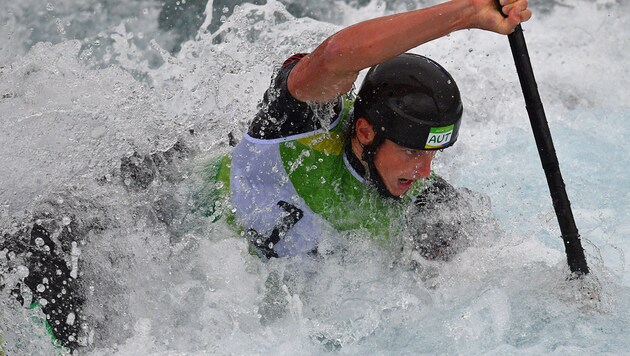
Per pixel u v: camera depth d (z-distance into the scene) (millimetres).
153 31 23578
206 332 12977
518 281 13383
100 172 14094
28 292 12828
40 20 23281
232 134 14555
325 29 19438
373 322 12938
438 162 17875
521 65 12266
